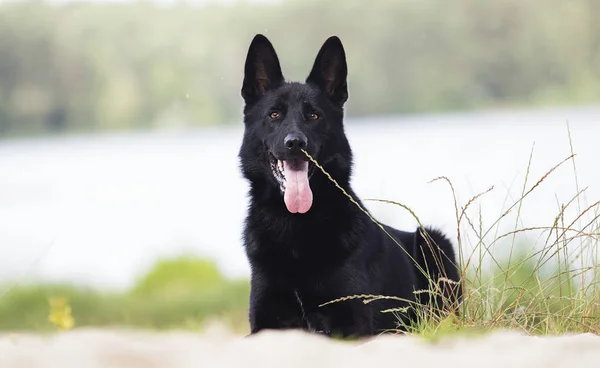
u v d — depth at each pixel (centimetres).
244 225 644
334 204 617
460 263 540
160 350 282
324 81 665
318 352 296
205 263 1551
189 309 1205
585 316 494
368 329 605
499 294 548
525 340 325
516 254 700
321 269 596
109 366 262
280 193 620
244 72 668
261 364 278
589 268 521
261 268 612
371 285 615
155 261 1547
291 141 593
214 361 275
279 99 640
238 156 670
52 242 778
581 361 277
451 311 506
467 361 280
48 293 1189
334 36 661
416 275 678
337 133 646
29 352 279
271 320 618
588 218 591
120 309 1208
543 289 530
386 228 673
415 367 276
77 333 363
